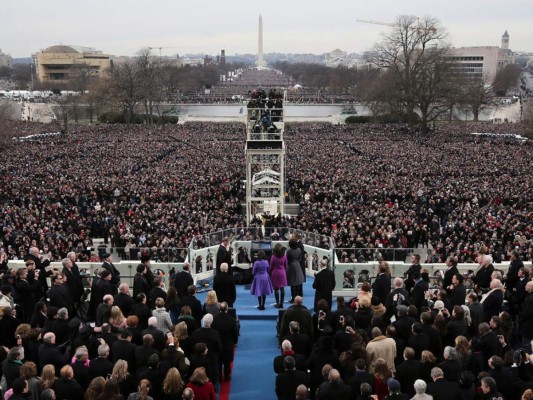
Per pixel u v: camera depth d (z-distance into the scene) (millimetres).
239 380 14250
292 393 11312
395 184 50812
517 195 46062
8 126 97688
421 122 107000
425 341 12422
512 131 105750
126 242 31859
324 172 58188
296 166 62531
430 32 111875
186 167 62062
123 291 14867
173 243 30016
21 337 12633
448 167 62938
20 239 30516
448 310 14906
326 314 13781
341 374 12094
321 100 192625
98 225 37125
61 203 44594
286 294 19953
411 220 35562
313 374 12086
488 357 12375
